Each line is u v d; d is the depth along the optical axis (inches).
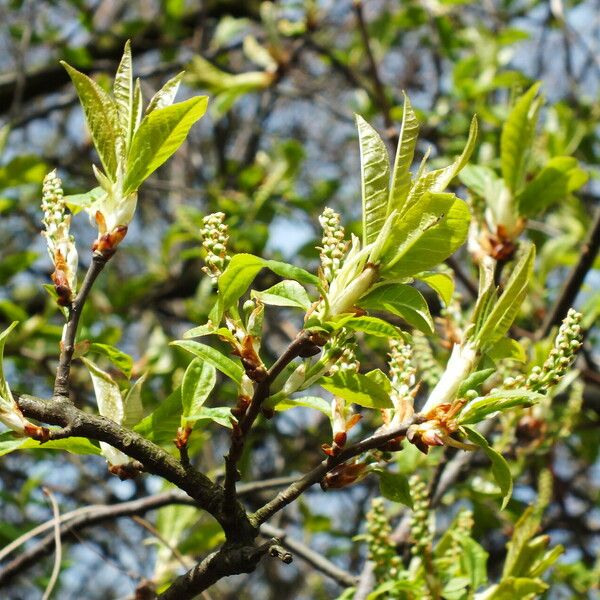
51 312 206.7
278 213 231.8
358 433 208.7
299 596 276.5
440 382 79.4
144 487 207.9
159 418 83.3
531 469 190.9
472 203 130.3
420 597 111.7
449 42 246.5
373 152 76.0
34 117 240.7
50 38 285.9
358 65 293.0
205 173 324.5
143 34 293.3
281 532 151.2
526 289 79.3
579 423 193.0
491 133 208.5
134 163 81.1
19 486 241.9
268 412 75.3
